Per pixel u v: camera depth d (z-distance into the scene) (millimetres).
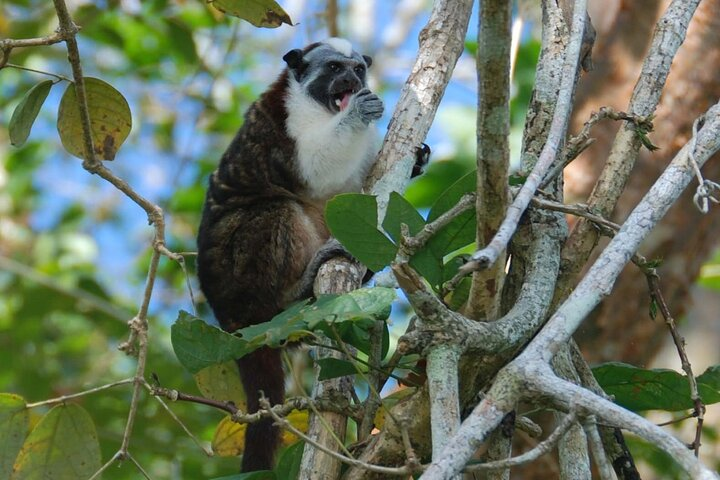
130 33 17547
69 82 7414
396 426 5758
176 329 6117
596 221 5934
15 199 19297
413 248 5918
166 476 13383
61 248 17656
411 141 8211
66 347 15578
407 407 5820
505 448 5883
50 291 14609
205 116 17984
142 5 15188
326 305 5898
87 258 17734
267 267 11391
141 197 7492
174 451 12664
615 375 6551
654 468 10609
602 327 11172
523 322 5648
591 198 6367
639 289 11188
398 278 5191
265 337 5973
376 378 6316
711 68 11102
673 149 11062
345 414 6523
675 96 11117
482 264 4641
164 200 16234
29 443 6973
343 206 5984
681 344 6340
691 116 11086
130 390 13086
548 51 6949
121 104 7586
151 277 7449
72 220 18406
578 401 4562
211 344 6109
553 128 5598
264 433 8609
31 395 14352
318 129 11906
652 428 4312
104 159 7848
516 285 6203
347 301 5883
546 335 4902
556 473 9914
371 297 5895
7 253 18391
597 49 11273
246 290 11406
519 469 9977
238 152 12234
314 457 6320
